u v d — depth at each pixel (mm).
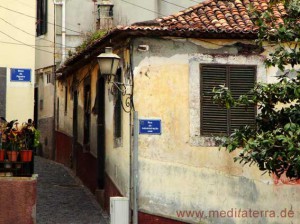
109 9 29547
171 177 19297
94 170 23844
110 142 22031
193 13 20328
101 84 23328
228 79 19703
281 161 14508
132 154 19328
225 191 19422
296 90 14648
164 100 19438
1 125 18516
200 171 19391
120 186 20391
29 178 18234
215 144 19484
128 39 19469
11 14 20672
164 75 19484
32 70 20656
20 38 20672
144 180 19203
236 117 19672
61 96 30344
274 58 15125
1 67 20469
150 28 19016
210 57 19672
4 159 18141
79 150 26672
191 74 19578
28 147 18562
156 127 19328
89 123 25109
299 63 15016
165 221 19188
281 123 15086
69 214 21062
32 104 20578
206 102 19578
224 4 20969
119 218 17047
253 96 15148
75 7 30328
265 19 15516
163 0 29562
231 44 19750
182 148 19406
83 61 24891
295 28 15000
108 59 18188
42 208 21625
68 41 30344
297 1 15000
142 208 19141
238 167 19484
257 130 15203
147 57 19469
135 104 19344
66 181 26047
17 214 18094
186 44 19609
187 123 19484
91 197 23531
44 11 31734
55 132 31000
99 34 25594
